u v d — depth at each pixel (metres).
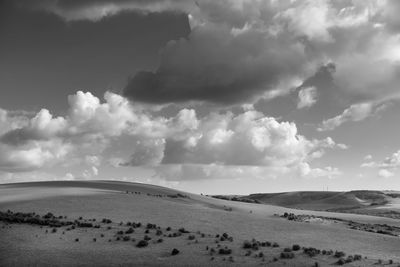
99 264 53.00
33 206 91.12
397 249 68.12
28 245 59.91
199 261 54.66
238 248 61.44
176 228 76.12
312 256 58.38
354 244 70.88
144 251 58.62
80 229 69.38
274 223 87.38
